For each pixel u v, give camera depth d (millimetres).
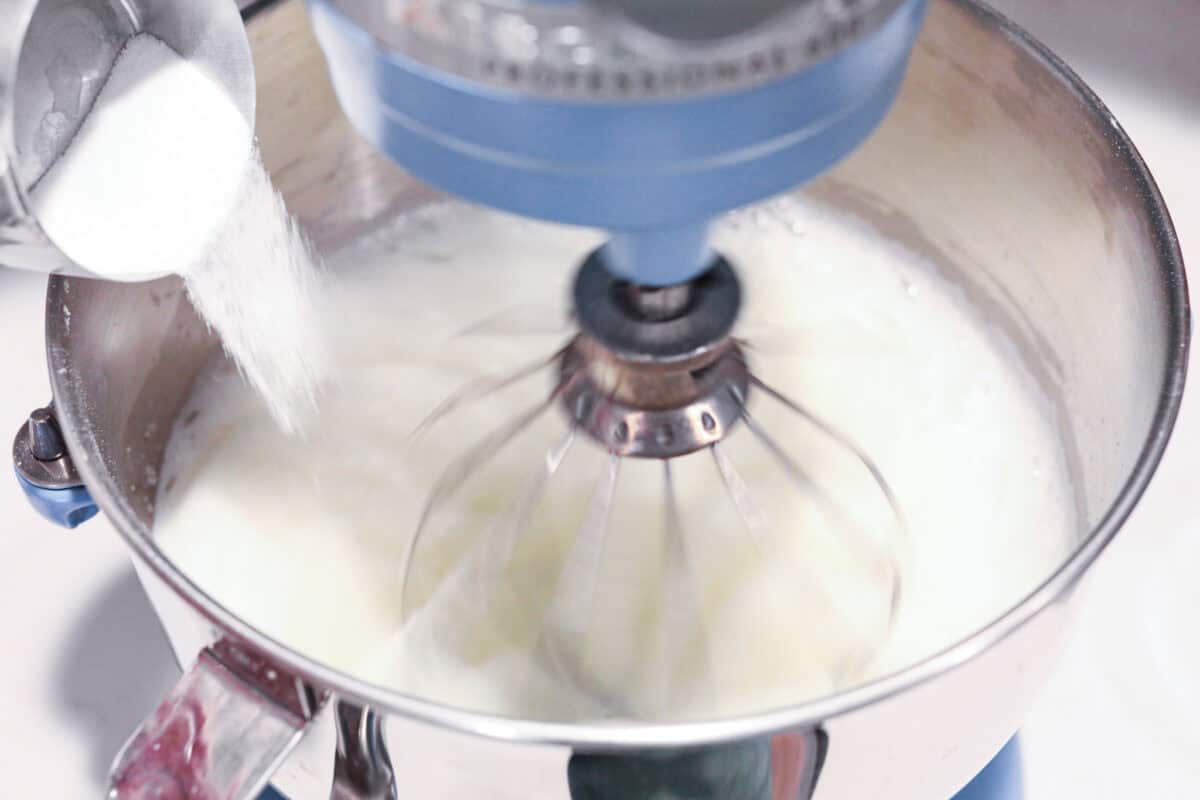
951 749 433
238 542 630
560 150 330
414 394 683
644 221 350
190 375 658
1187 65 779
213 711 406
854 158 689
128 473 597
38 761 575
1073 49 786
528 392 673
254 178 610
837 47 331
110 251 468
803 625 589
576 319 466
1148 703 579
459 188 355
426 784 401
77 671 600
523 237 746
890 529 630
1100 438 576
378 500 644
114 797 399
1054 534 625
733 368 519
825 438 652
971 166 625
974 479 652
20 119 444
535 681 571
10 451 662
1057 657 467
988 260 666
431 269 738
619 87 318
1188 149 746
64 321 473
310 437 667
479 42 323
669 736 345
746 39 316
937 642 593
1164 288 469
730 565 605
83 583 622
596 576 601
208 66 519
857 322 711
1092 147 529
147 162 492
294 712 405
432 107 337
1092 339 578
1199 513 629
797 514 624
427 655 583
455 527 625
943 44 578
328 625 599
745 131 330
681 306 457
